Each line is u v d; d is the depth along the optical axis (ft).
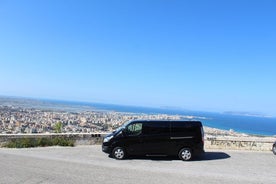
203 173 35.76
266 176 34.99
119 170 36.19
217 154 52.31
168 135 46.19
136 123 46.98
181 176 33.60
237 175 35.09
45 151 51.19
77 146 58.90
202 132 46.65
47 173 32.81
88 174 33.04
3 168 34.94
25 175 31.48
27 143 56.44
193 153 45.88
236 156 50.37
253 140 58.18
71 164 39.22
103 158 45.91
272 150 55.47
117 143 45.78
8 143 56.34
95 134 61.87
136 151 46.06
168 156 49.44
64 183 28.50
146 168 38.29
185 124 46.70
